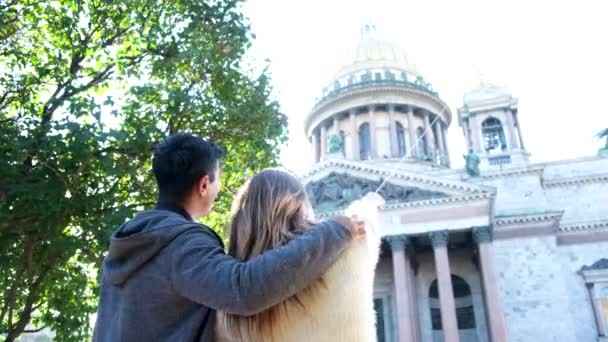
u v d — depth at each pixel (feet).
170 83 59.00
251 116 59.06
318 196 195.21
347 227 9.79
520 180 224.12
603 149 239.50
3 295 61.52
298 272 8.86
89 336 63.05
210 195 12.48
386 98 291.58
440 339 212.64
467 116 261.65
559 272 202.08
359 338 9.48
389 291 212.43
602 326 199.62
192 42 58.03
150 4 57.16
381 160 266.98
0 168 43.50
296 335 9.44
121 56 60.18
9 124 49.67
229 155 62.13
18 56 54.34
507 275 206.69
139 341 9.71
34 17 57.52
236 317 9.68
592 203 226.99
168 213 10.98
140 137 50.21
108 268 10.67
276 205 11.09
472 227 177.06
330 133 303.89
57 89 55.67
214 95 59.57
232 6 62.08
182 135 12.55
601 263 209.56
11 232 48.42
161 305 9.71
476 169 204.23
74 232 58.08
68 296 61.98
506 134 250.37
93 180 50.57
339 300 9.52
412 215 183.01
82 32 58.18
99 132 47.42
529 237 209.97
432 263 219.20
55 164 45.98
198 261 9.37
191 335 9.68
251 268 8.79
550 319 196.34
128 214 46.57
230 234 11.91
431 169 263.70
